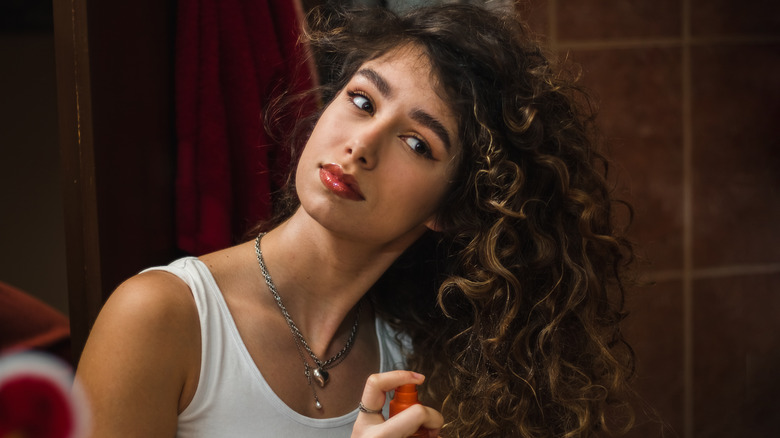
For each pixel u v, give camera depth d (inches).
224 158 39.4
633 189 56.1
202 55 39.1
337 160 28.5
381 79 29.5
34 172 39.3
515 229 34.3
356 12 36.8
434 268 38.9
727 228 58.8
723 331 59.8
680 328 58.7
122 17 34.6
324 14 42.6
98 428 24.4
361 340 35.4
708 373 59.7
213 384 28.0
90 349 25.8
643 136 55.9
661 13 55.1
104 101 32.9
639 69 55.1
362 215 29.0
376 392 26.6
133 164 36.1
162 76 39.6
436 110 29.9
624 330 57.1
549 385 35.4
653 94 55.6
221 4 39.6
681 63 56.0
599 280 37.1
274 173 42.6
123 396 24.9
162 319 26.4
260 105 40.9
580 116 37.1
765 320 60.7
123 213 35.0
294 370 30.5
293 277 30.9
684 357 59.0
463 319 37.8
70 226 32.4
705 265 58.7
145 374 25.6
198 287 28.5
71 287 32.8
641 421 58.2
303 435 29.7
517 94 31.8
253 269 30.7
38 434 13.0
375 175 28.9
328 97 36.6
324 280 31.2
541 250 34.4
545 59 35.0
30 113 39.1
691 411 59.6
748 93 57.7
